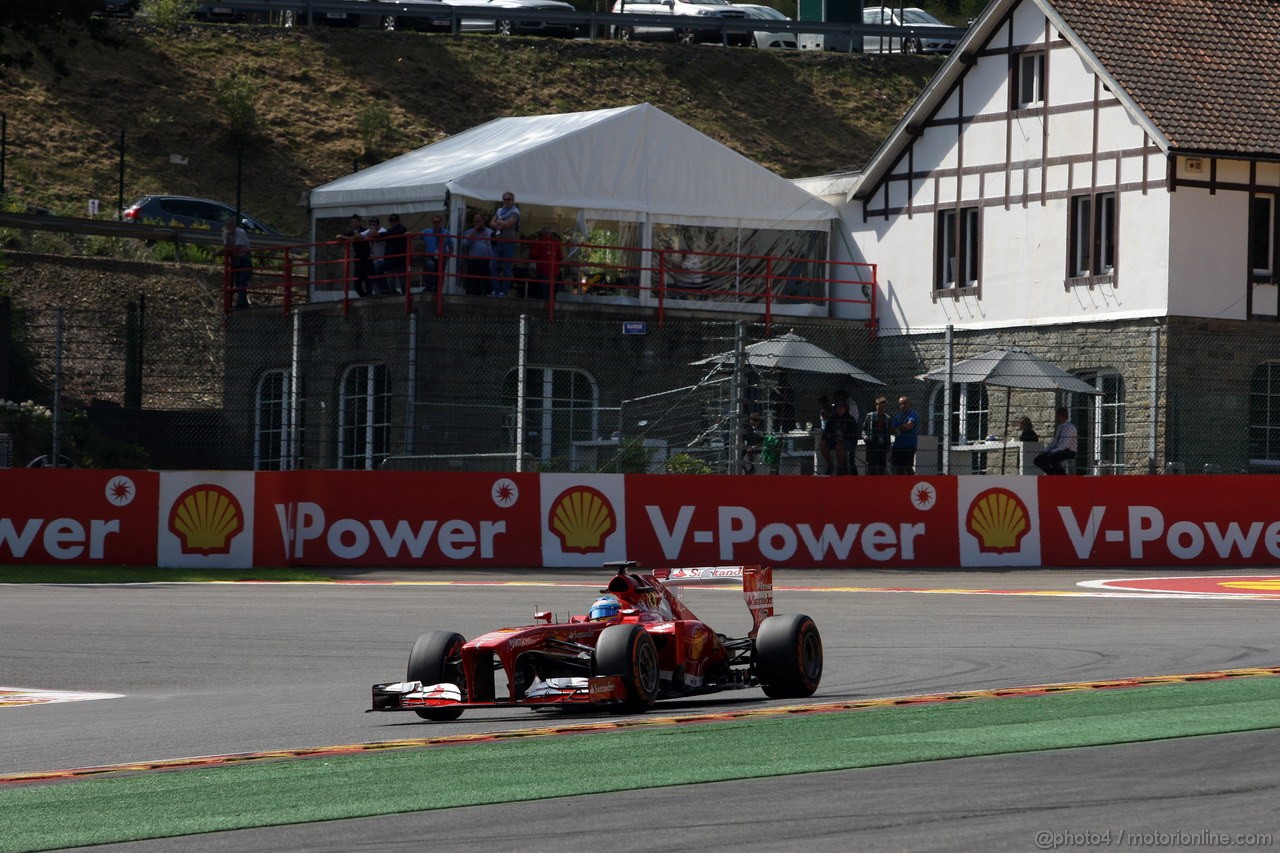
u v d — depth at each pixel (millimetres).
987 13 127438
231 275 127812
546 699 39344
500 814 29203
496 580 84250
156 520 88250
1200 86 120500
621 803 29891
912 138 133875
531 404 117812
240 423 126125
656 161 130000
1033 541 93938
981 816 28266
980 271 128625
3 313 125812
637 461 110688
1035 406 121750
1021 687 46281
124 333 144250
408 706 40469
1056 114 123875
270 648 59812
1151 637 59594
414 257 121438
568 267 125250
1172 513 94875
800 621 45562
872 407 132750
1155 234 116688
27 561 87250
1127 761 33500
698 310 126438
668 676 42719
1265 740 36000
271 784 32719
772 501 92312
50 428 112562
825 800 29781
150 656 57969
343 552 89312
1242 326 118250
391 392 116938
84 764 36625
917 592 79625
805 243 137500
